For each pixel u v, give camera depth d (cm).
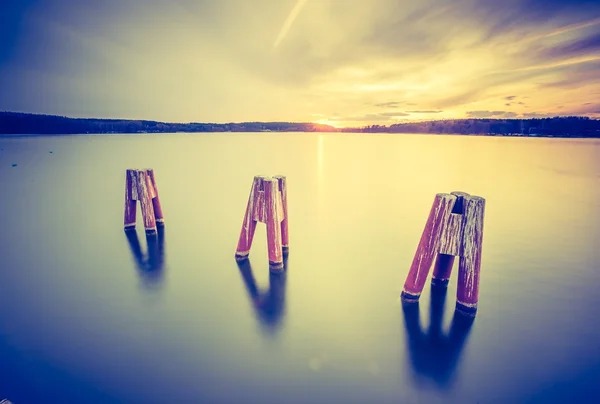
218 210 1083
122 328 450
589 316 483
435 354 404
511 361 393
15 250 733
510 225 912
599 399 337
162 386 346
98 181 1578
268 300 527
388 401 333
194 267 646
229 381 356
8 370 367
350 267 658
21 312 488
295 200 1264
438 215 455
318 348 413
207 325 461
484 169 1880
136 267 648
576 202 1160
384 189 1442
